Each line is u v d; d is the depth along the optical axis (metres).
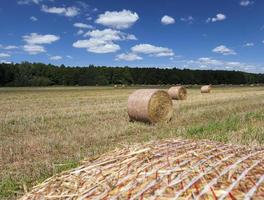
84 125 14.09
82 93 43.91
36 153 9.29
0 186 6.48
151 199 2.53
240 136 10.45
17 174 7.29
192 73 100.06
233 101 25.83
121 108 20.64
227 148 3.63
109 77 97.69
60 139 11.03
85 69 97.06
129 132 12.34
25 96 37.03
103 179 3.04
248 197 2.42
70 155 8.95
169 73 99.25
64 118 16.39
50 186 3.26
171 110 15.72
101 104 24.38
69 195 2.91
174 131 11.96
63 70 95.69
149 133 12.02
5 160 8.59
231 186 2.57
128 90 54.25
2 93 44.91
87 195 2.81
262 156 3.33
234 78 103.38
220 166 2.96
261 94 37.44
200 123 14.10
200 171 2.86
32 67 93.38
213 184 2.61
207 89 42.66
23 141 10.84
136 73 98.88
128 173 3.03
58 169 7.36
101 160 3.66
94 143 10.47
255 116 16.25
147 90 15.45
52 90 56.22
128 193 2.67
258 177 2.72
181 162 3.11
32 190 3.42
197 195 2.49
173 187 2.63
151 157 3.35
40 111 19.77
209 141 4.15
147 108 14.62
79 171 3.41
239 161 3.08
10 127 13.77
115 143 10.30
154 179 2.80
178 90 28.77
